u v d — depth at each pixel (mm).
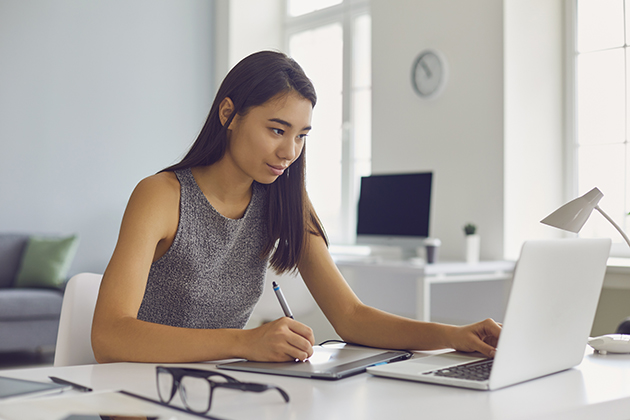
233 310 1247
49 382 729
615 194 2971
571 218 1191
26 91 4359
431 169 3359
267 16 4973
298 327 908
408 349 1047
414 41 3445
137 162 4773
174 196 1114
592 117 3076
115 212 4676
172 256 1134
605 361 950
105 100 4648
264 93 1042
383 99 3607
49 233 4414
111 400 619
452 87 3254
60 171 4473
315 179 4520
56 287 3963
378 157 3635
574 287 821
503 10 3016
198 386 716
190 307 1181
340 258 3357
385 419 581
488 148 3082
